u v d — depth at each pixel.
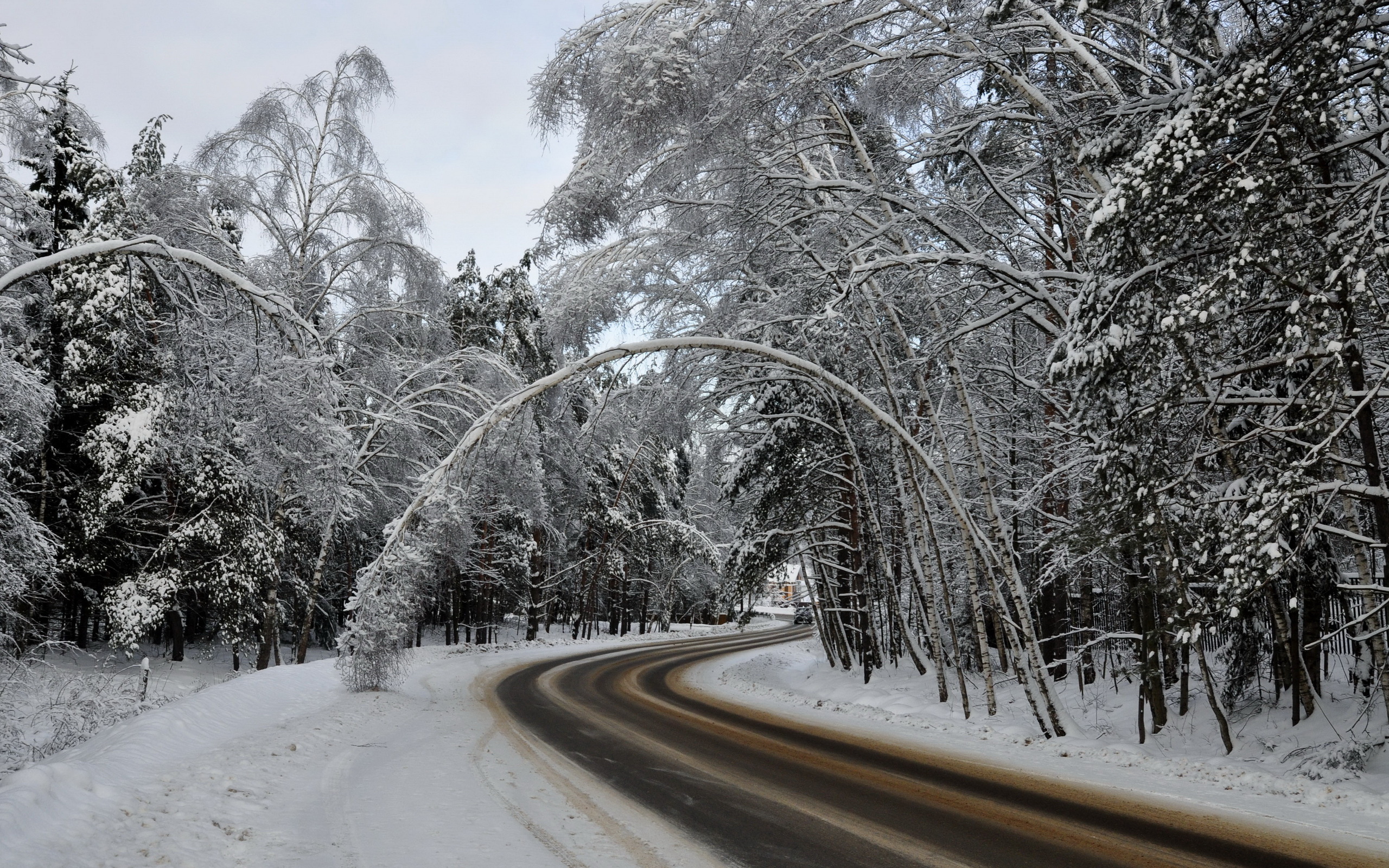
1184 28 9.75
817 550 26.31
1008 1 10.20
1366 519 11.81
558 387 18.33
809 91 12.59
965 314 16.47
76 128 14.27
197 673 25.12
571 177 14.78
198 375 13.02
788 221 14.62
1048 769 10.17
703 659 35.06
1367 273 7.41
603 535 47.81
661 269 17.62
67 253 9.64
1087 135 11.12
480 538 36.50
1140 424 9.30
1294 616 11.93
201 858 5.32
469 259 34.41
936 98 13.57
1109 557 12.37
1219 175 7.71
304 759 9.45
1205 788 8.89
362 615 18.22
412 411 24.41
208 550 23.31
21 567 16.62
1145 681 12.36
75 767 6.41
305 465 15.83
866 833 6.66
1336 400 7.62
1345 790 8.41
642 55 11.18
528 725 13.86
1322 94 7.44
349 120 22.91
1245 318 10.18
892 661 25.84
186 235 20.02
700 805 7.66
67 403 22.66
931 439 20.41
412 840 6.04
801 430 22.23
